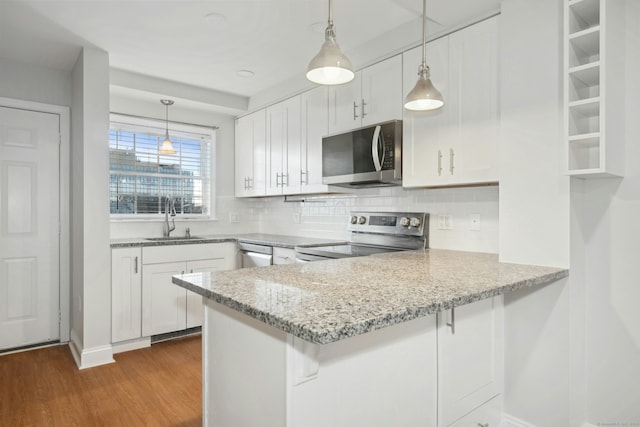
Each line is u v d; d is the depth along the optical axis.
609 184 1.80
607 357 1.81
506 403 1.91
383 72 2.59
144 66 3.08
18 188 3.02
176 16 2.30
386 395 1.29
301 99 3.30
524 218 1.85
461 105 2.17
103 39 2.61
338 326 0.84
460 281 1.36
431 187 2.50
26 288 3.06
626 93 1.73
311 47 2.73
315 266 1.71
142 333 3.04
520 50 1.87
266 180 3.76
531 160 1.83
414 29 2.37
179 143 3.97
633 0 1.72
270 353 1.12
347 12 2.26
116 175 3.60
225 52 2.82
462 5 1.98
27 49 2.77
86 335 2.72
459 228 2.49
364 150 2.63
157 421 2.03
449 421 1.53
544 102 1.79
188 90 3.57
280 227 4.10
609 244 1.80
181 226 3.93
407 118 2.45
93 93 2.75
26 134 3.05
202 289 1.23
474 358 1.67
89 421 2.03
